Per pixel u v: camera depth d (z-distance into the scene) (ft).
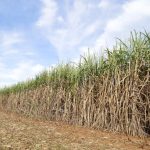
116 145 28.12
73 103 45.60
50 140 29.89
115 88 36.14
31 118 56.13
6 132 34.09
